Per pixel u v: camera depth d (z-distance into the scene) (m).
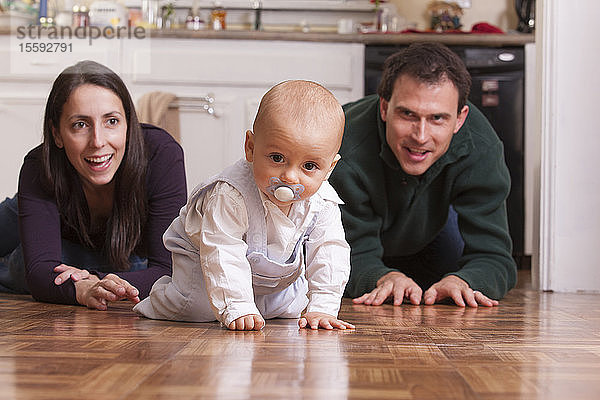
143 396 0.71
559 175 2.27
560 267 2.26
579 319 1.45
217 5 4.11
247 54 3.29
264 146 1.10
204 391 0.73
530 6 3.92
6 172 3.29
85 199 1.71
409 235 1.94
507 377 0.83
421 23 4.20
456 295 1.67
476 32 3.48
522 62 3.38
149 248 1.69
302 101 1.10
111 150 1.61
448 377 0.82
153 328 1.20
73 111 1.57
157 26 3.68
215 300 1.17
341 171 1.81
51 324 1.25
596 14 2.26
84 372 0.82
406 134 1.69
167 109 3.27
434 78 1.67
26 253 1.64
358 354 0.96
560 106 2.27
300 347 1.01
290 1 4.15
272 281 1.26
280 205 1.17
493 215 1.86
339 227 1.25
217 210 1.16
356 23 4.15
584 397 0.74
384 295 1.68
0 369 0.83
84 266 1.79
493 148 1.84
